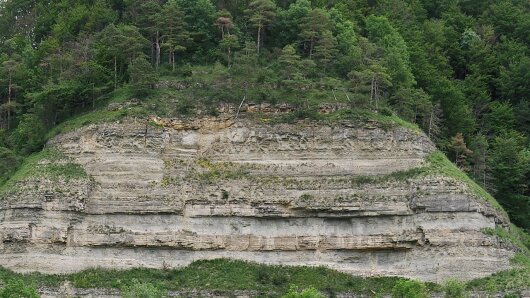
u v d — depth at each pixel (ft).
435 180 297.53
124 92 329.11
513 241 294.66
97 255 292.61
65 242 292.20
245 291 279.90
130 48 341.21
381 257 293.02
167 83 330.95
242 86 327.26
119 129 312.50
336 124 313.53
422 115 343.46
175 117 318.04
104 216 298.15
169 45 345.72
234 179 305.32
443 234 288.51
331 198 298.56
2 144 349.41
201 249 295.48
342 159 308.19
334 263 293.43
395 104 338.13
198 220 299.17
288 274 289.74
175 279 287.48
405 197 295.07
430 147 314.55
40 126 334.85
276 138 313.12
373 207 294.66
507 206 344.49
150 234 295.07
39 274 286.25
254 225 299.17
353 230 295.89
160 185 303.48
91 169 306.96
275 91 325.42
